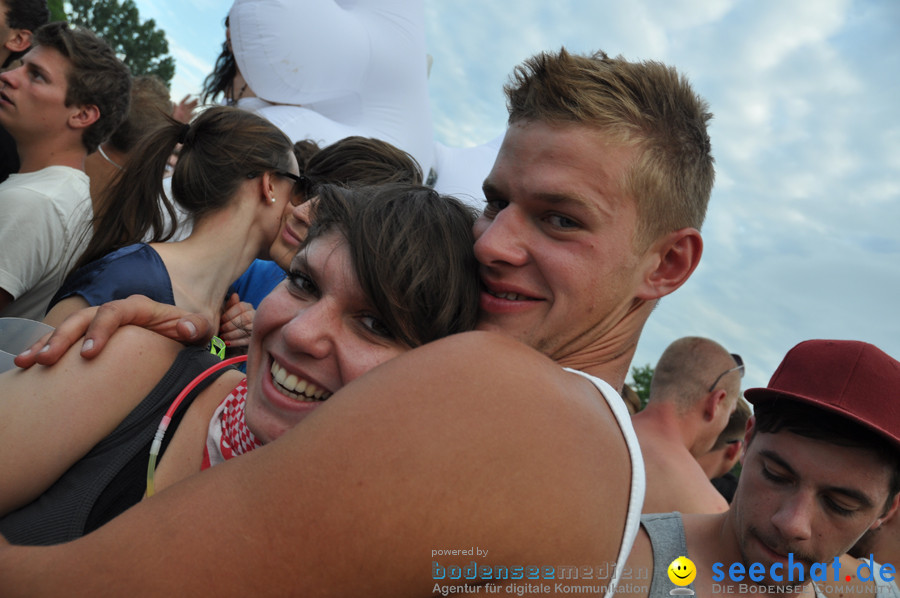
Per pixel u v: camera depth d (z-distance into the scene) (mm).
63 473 978
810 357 1283
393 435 612
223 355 2125
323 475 599
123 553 605
